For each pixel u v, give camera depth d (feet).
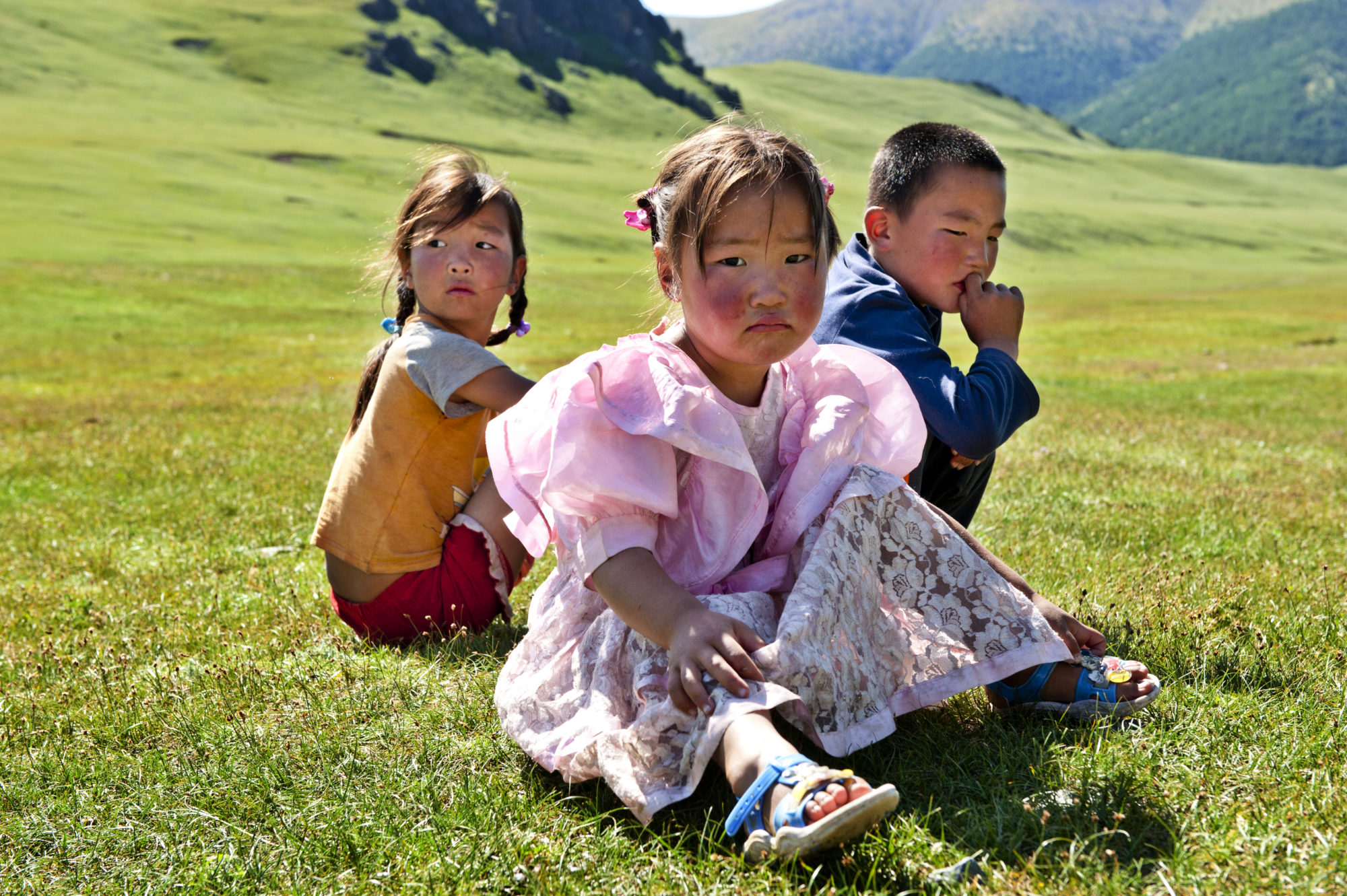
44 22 433.89
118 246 190.80
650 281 9.60
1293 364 79.10
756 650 7.34
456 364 11.73
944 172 10.65
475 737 9.04
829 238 8.12
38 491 24.40
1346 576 13.60
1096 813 7.20
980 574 8.61
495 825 7.52
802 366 9.21
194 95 401.70
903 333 10.39
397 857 7.27
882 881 6.61
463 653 11.21
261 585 14.89
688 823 7.46
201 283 150.82
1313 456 29.04
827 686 7.52
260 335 106.42
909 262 11.03
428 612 12.09
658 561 8.40
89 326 107.86
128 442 32.73
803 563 8.18
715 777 8.05
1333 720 8.63
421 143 391.86
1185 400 51.39
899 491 8.61
